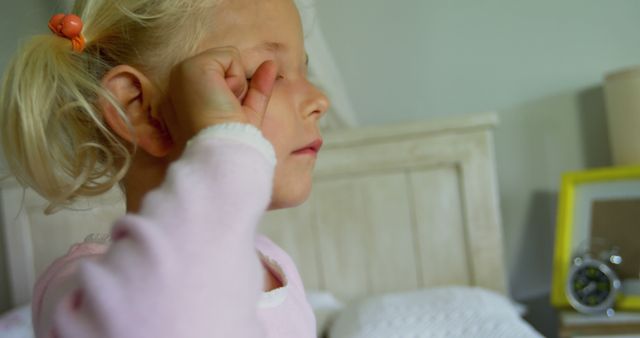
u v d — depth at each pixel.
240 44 0.90
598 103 1.68
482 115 1.54
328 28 1.72
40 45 0.93
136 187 0.92
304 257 1.59
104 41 0.94
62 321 0.67
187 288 0.63
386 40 1.71
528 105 1.70
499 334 1.29
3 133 0.93
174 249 0.64
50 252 1.59
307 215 1.59
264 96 0.79
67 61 0.92
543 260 1.70
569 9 1.68
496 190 1.55
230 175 0.68
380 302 1.43
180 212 0.66
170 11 0.92
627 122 1.55
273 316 0.94
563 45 1.69
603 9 1.68
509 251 1.71
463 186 1.56
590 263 1.48
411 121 1.61
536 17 1.69
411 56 1.71
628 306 1.47
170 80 0.77
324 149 1.58
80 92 0.92
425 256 1.57
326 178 1.59
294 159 0.92
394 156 1.57
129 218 0.67
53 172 0.92
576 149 1.69
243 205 0.68
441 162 1.56
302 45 0.94
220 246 0.65
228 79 0.77
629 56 1.67
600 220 1.55
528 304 1.71
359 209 1.58
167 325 0.62
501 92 1.70
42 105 0.90
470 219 1.56
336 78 1.62
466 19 1.70
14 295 1.60
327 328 1.44
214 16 0.91
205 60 0.75
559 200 1.61
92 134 0.93
